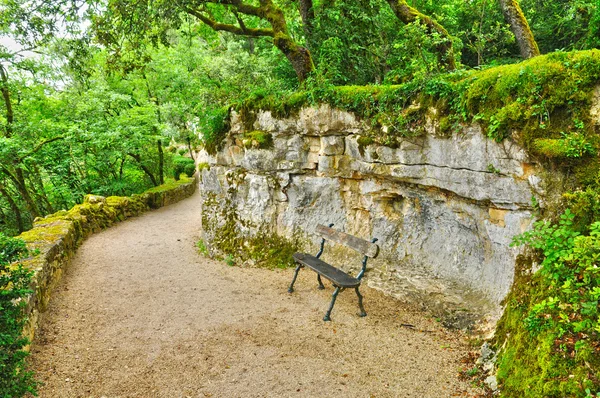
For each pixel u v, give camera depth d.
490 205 4.11
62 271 6.15
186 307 5.00
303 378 3.36
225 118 7.19
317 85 5.94
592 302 2.23
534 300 3.09
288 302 5.03
